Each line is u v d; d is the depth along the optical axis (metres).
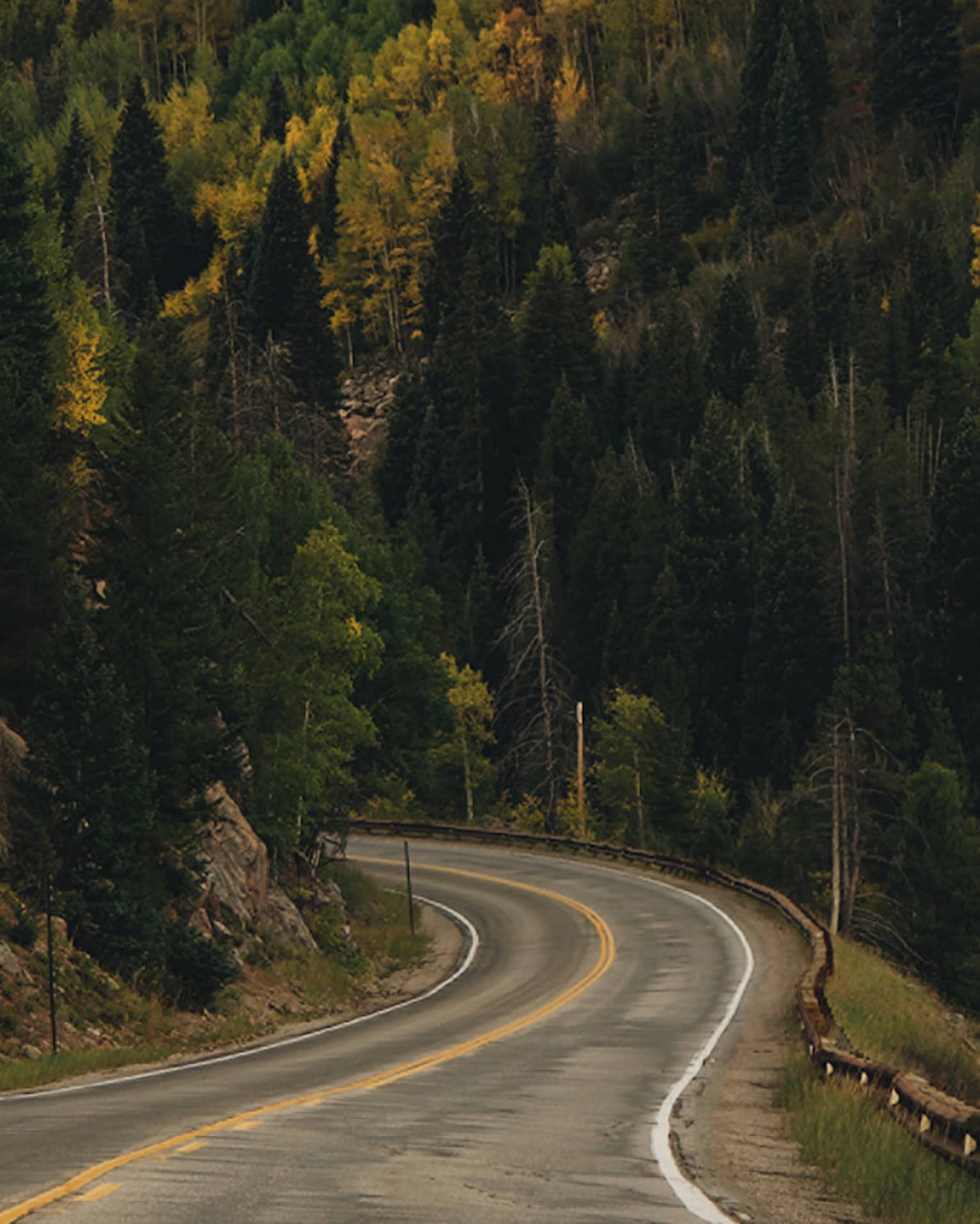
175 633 57.00
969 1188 17.89
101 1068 33.25
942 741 115.56
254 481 81.88
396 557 109.69
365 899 80.12
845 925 95.12
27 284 62.47
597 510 161.50
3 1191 13.43
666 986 55.19
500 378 187.75
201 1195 13.31
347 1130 18.33
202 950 49.03
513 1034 41.22
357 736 74.12
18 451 51.88
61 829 45.94
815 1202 16.52
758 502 159.88
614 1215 13.37
